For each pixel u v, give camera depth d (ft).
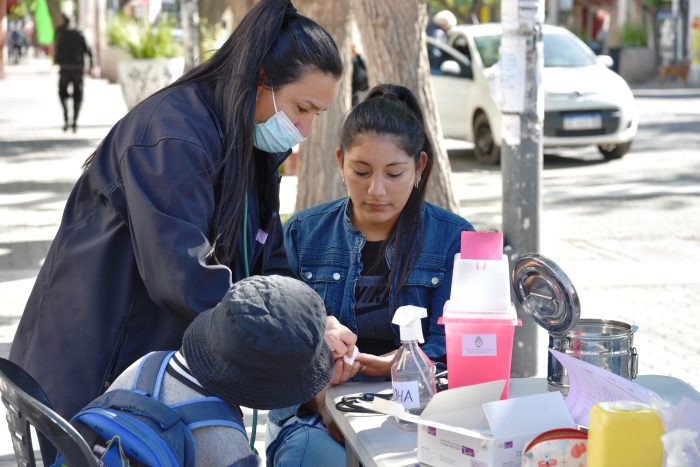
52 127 64.28
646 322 22.72
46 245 29.73
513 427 7.25
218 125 8.98
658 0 116.98
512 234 17.90
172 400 7.39
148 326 9.12
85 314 8.95
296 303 7.17
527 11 17.31
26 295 24.31
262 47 8.98
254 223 9.81
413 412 8.66
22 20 181.37
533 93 17.67
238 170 8.93
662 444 6.31
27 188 39.88
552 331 8.89
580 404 8.05
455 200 26.17
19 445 7.54
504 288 8.59
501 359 8.59
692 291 25.34
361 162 10.20
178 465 7.00
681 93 90.22
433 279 10.68
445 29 51.67
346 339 9.50
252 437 9.48
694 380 18.85
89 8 123.03
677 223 33.60
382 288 10.73
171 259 8.36
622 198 38.27
